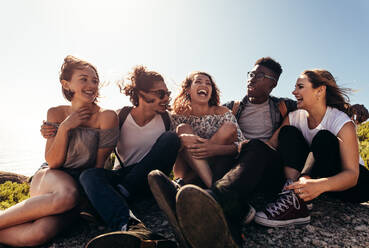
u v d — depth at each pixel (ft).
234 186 7.13
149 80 10.84
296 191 7.88
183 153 10.19
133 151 11.37
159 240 6.19
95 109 10.40
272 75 13.24
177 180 11.50
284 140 9.66
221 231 5.97
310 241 7.64
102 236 6.00
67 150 9.58
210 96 12.42
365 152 16.14
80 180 8.36
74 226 9.22
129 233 6.05
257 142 7.97
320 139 8.57
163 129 11.67
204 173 9.61
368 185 9.01
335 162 8.47
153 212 10.16
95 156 10.16
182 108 12.40
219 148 9.64
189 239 6.09
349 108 9.99
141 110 11.37
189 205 5.86
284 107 13.12
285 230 8.21
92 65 10.33
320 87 9.62
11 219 7.91
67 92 10.20
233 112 14.14
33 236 7.84
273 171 9.25
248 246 7.50
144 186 9.24
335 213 9.26
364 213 9.27
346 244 7.45
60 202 8.10
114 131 10.17
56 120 10.16
